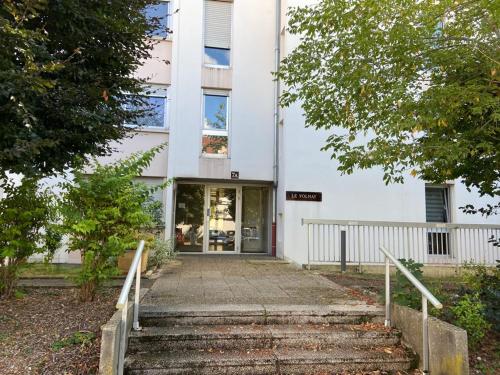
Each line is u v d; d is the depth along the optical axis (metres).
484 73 5.62
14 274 6.48
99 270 6.04
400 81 6.02
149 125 12.25
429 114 5.29
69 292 6.86
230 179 12.71
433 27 5.82
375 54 6.27
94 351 4.39
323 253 11.38
